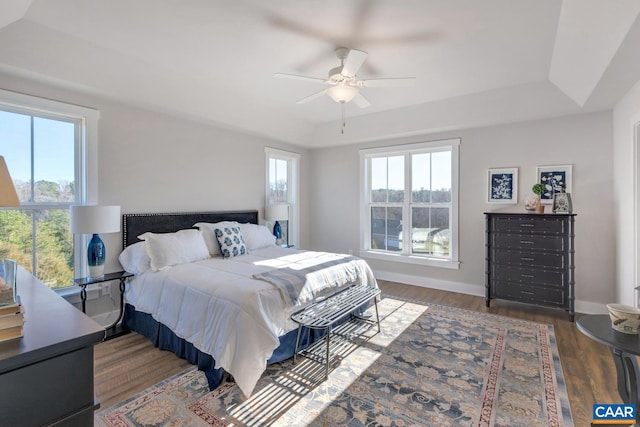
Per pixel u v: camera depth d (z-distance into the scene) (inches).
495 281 147.6
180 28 92.3
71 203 115.8
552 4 79.1
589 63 96.3
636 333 55.4
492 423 69.6
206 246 134.8
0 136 100.5
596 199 137.3
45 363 32.3
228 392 80.7
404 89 142.0
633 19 66.2
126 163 129.1
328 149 223.6
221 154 168.9
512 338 113.1
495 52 105.7
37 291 51.4
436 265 180.2
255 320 81.7
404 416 72.0
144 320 113.0
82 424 35.1
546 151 148.3
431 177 185.0
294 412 73.4
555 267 134.0
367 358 98.9
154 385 83.7
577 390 81.3
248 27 91.4
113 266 125.1
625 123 116.5
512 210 156.6
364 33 94.0
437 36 95.6
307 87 140.7
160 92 127.1
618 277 129.3
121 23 89.6
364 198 207.9
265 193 195.6
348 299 110.1
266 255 142.6
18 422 30.6
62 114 111.7
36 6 81.5
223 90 142.8
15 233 103.7
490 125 161.0
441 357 99.3
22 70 96.1
